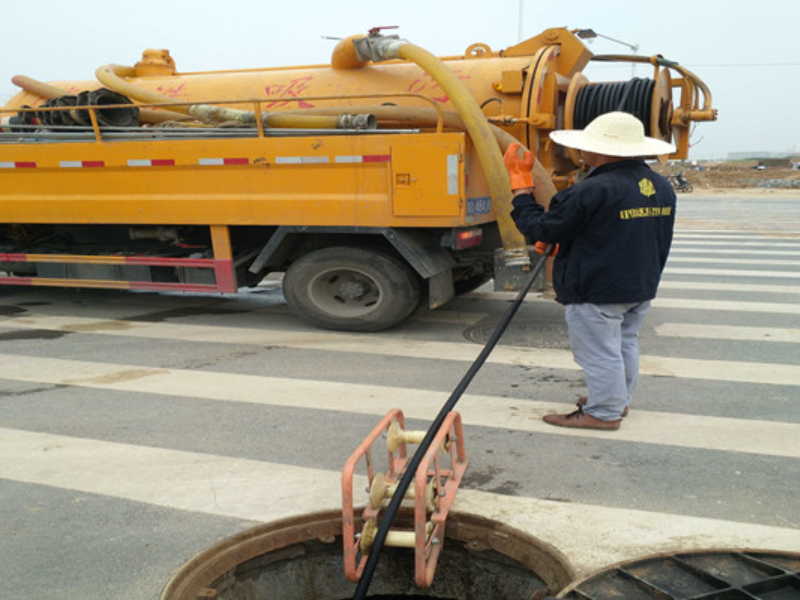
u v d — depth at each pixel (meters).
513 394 4.34
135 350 5.51
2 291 8.41
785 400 4.18
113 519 2.86
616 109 6.29
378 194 5.40
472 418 3.93
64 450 3.56
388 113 5.80
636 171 3.47
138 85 7.45
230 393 4.42
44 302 7.67
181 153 5.85
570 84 6.34
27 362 5.18
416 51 5.71
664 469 3.25
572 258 3.49
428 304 6.01
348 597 2.76
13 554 2.62
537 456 3.41
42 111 6.47
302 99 5.41
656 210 3.47
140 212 6.12
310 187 5.57
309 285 5.93
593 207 3.33
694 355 5.19
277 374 4.82
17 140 6.64
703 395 4.29
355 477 3.20
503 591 2.64
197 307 7.30
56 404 4.26
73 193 6.32
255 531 2.59
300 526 2.64
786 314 6.56
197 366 5.04
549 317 6.55
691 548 2.54
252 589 2.59
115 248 6.86
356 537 2.58
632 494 3.01
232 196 5.80
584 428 3.74
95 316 6.88
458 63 6.44
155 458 3.45
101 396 4.39
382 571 2.72
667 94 7.03
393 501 2.41
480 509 2.88
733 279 8.53
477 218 5.54
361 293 5.96
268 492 3.07
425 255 5.55
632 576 2.22
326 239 5.98
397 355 5.27
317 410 4.10
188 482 3.18
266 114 5.76
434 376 4.73
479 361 3.15
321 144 5.44
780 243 12.27
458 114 5.44
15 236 7.24
